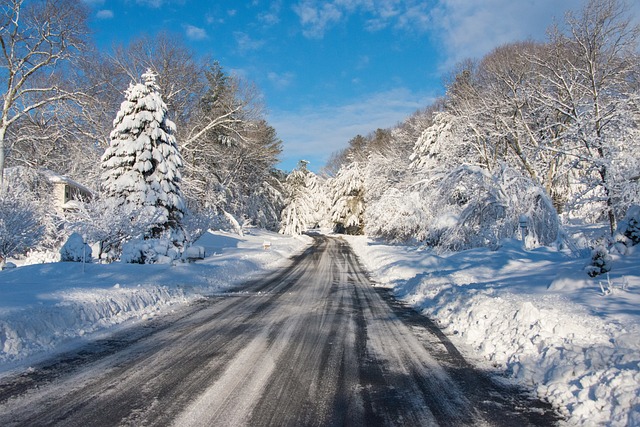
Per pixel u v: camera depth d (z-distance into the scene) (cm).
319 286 1442
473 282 1196
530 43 3103
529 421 402
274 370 541
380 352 634
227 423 384
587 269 927
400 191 3591
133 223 1853
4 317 625
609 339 526
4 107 2703
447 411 423
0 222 1845
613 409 393
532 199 1931
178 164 2147
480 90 3325
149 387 474
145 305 974
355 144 7612
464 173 2128
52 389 464
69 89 3044
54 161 3750
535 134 2820
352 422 394
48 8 2658
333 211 6297
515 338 611
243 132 4234
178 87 3541
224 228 4322
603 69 2309
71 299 820
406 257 2130
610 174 1992
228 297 1170
